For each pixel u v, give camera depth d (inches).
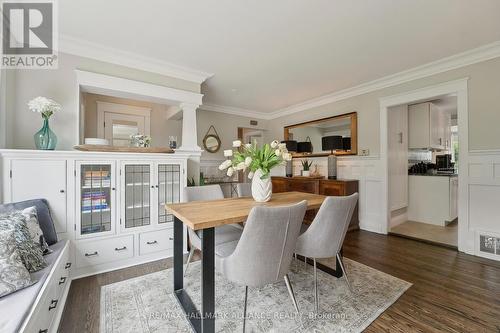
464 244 108.9
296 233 57.1
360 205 152.2
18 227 60.1
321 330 58.3
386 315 64.0
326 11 76.8
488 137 101.9
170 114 160.6
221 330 58.6
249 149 83.0
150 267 96.0
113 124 156.7
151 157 103.5
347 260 100.6
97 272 90.7
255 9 75.8
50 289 54.7
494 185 100.3
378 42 96.5
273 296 73.6
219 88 153.6
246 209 66.6
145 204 103.3
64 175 85.3
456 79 111.1
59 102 96.0
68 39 93.7
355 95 155.1
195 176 131.3
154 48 101.7
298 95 169.0
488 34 90.3
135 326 59.9
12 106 87.4
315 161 183.3
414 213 170.6
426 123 167.8
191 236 82.0
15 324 39.3
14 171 77.7
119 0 71.2
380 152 141.7
